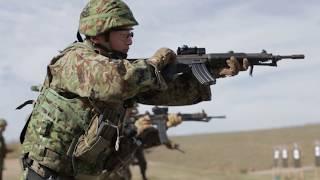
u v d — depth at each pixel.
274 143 94.75
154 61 6.39
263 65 7.10
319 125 118.56
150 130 13.45
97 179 6.57
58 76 6.12
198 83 7.12
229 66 6.98
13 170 37.03
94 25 6.18
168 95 7.12
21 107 7.03
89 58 5.91
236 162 76.75
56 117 6.15
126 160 11.67
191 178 43.88
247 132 118.62
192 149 91.81
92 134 6.12
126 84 5.84
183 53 6.98
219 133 125.56
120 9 6.23
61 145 6.18
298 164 47.72
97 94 5.82
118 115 6.39
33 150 6.23
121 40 6.32
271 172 55.56
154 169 50.44
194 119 15.12
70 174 6.28
